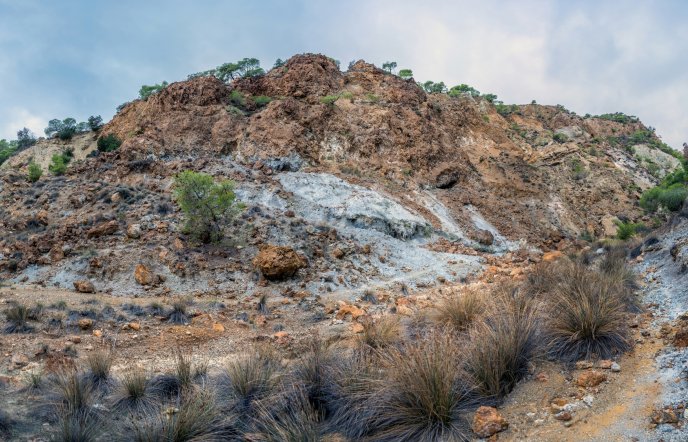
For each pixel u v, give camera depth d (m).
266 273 18.39
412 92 50.69
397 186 36.72
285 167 35.25
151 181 31.05
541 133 71.69
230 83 49.19
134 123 45.75
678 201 36.41
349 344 8.83
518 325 6.61
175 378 7.27
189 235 21.41
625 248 15.41
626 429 4.50
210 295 16.52
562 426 4.85
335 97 43.00
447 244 29.59
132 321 11.89
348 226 28.36
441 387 5.35
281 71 49.69
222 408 6.28
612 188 50.72
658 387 5.11
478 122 55.53
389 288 19.38
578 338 6.45
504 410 5.42
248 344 10.37
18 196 27.98
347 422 5.66
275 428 5.51
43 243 20.08
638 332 6.84
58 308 12.49
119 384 7.12
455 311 8.73
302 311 14.52
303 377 6.71
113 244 20.03
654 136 98.56
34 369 7.95
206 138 38.41
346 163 38.06
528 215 40.88
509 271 22.34
